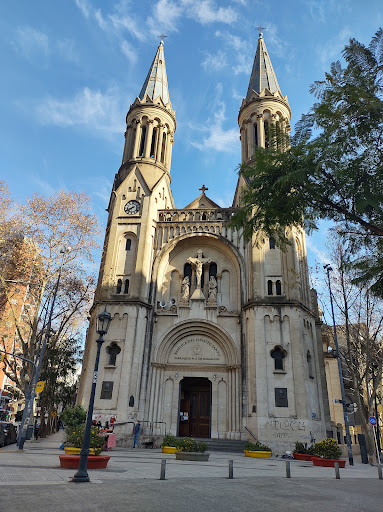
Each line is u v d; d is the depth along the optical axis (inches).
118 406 1152.8
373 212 465.1
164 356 1322.6
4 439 1042.7
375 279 586.6
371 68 470.9
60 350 1528.1
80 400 1208.8
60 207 1289.4
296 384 1147.9
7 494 349.7
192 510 328.5
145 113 1747.0
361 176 451.2
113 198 1583.4
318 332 1423.5
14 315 1285.7
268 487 489.7
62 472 528.1
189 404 1344.7
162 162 1720.0
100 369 1211.9
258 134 1660.9
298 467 813.9
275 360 1197.1
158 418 1246.3
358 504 394.6
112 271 1378.0
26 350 1293.1
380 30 468.4
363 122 469.7
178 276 1470.2
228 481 526.3
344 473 759.1
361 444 1154.0
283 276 1311.5
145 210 1470.2
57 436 1745.8
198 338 1352.1
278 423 1108.5
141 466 656.4
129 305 1293.1
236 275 1437.0
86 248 1293.1
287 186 471.2
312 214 519.5
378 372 1246.3
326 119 482.3
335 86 474.9
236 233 1454.2
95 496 367.2
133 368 1212.5
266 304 1256.2
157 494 395.9
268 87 1782.7
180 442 874.8
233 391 1245.7
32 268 1256.8
